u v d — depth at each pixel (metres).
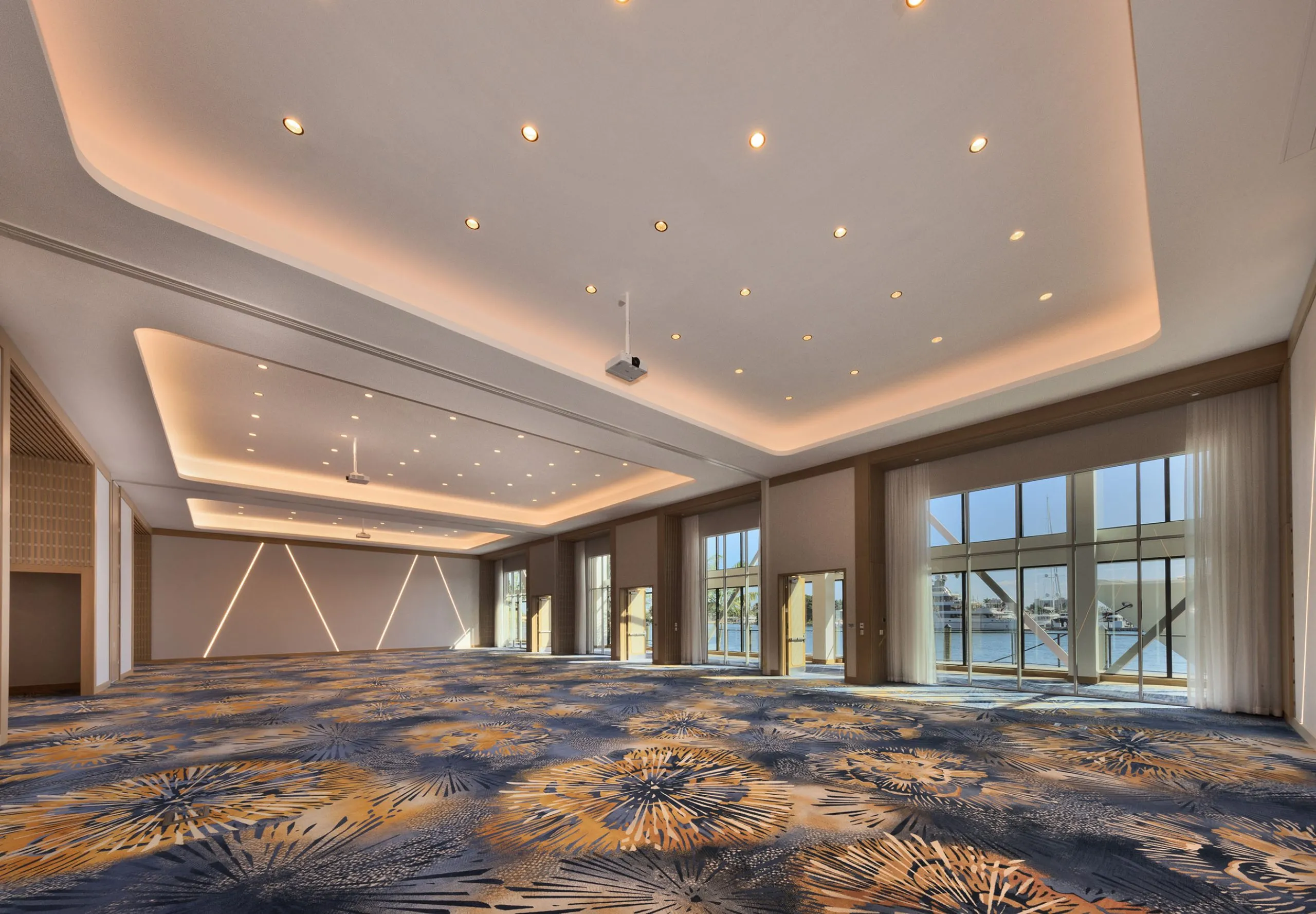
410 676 15.84
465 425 13.00
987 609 12.71
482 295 8.20
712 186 6.14
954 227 6.77
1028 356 10.13
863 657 13.52
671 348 9.89
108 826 4.87
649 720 9.10
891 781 5.86
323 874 3.96
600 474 17.81
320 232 6.80
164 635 22.08
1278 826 4.71
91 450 12.64
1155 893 3.66
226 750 7.43
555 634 24.53
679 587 19.92
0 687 7.88
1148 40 3.95
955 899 3.59
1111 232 6.83
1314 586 7.39
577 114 5.25
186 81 4.89
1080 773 6.12
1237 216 5.75
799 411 12.92
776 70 4.82
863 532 13.85
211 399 11.34
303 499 17.80
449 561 29.70
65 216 5.54
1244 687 9.24
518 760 6.73
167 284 6.68
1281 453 8.67
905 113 5.23
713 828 4.70
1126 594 10.88
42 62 4.05
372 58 4.70
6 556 7.88
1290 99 4.34
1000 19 4.40
